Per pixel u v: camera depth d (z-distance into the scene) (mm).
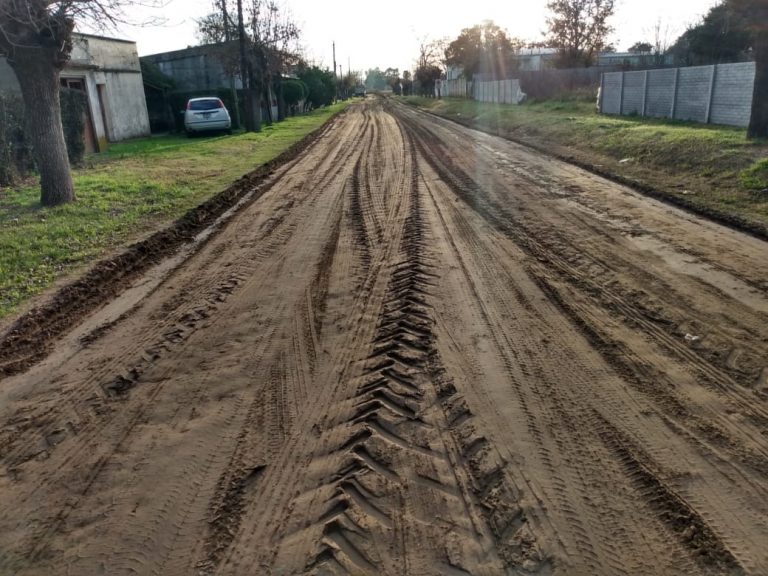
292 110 49125
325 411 4309
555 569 2867
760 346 4898
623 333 5273
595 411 4129
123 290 7125
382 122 35125
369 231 9211
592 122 21453
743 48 31594
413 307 6047
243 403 4480
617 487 3395
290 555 3035
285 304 6402
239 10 29156
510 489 3418
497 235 8578
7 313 6238
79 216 10117
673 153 13586
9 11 9477
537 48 65125
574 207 10102
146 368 5117
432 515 3254
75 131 16047
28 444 4129
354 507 3334
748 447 3678
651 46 57969
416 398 4387
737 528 3066
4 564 3086
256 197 12477
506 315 5770
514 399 4316
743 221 8398
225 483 3611
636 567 2861
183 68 41156
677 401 4199
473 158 17125
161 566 3023
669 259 7133
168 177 14188
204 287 7078
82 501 3527
